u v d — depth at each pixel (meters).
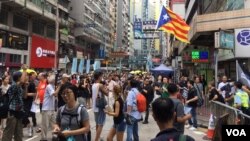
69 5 74.69
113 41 130.12
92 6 87.44
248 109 10.77
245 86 11.08
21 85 8.95
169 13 19.45
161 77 18.41
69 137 4.96
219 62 25.97
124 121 8.51
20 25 46.19
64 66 39.72
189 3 42.31
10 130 8.54
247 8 18.47
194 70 38.50
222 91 13.61
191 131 12.75
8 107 8.55
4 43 41.75
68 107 5.13
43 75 12.06
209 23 20.38
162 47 122.38
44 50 53.38
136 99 8.72
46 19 53.25
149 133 12.41
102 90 9.68
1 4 40.44
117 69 80.88
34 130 12.06
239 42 17.42
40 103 11.91
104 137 11.24
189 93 13.30
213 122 11.17
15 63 44.25
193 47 34.47
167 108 3.18
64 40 65.25
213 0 26.91
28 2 44.69
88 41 90.62
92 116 16.83
